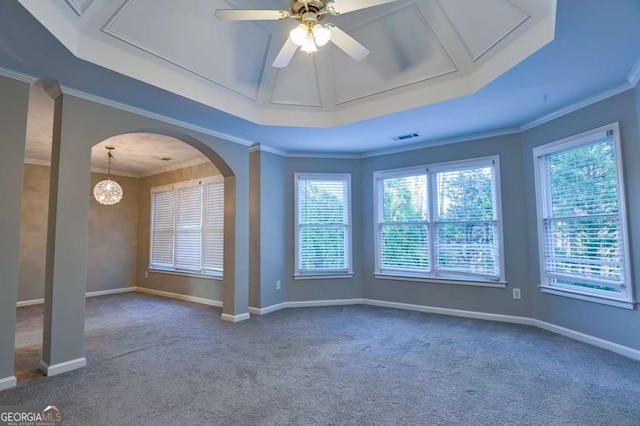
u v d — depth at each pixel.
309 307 5.18
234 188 4.54
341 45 2.36
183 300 5.98
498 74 2.89
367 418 2.12
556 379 2.65
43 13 2.11
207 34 2.95
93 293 6.42
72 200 2.90
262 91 3.78
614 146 3.16
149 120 3.51
